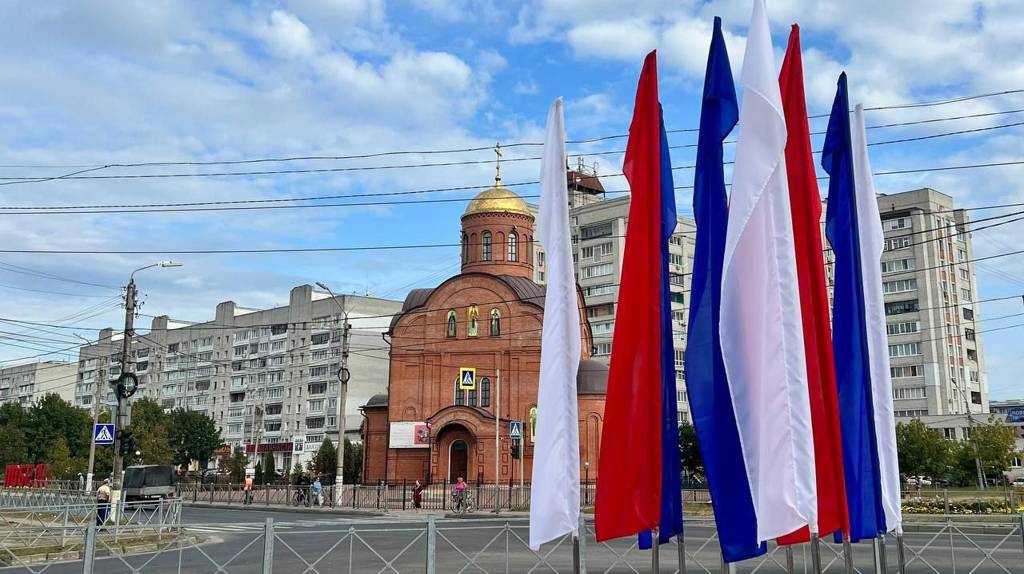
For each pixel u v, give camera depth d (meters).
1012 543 18.84
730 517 7.93
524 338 52.25
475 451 49.53
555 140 9.32
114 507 21.84
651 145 8.63
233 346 105.00
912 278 81.69
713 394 8.21
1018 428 76.81
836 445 8.40
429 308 54.78
